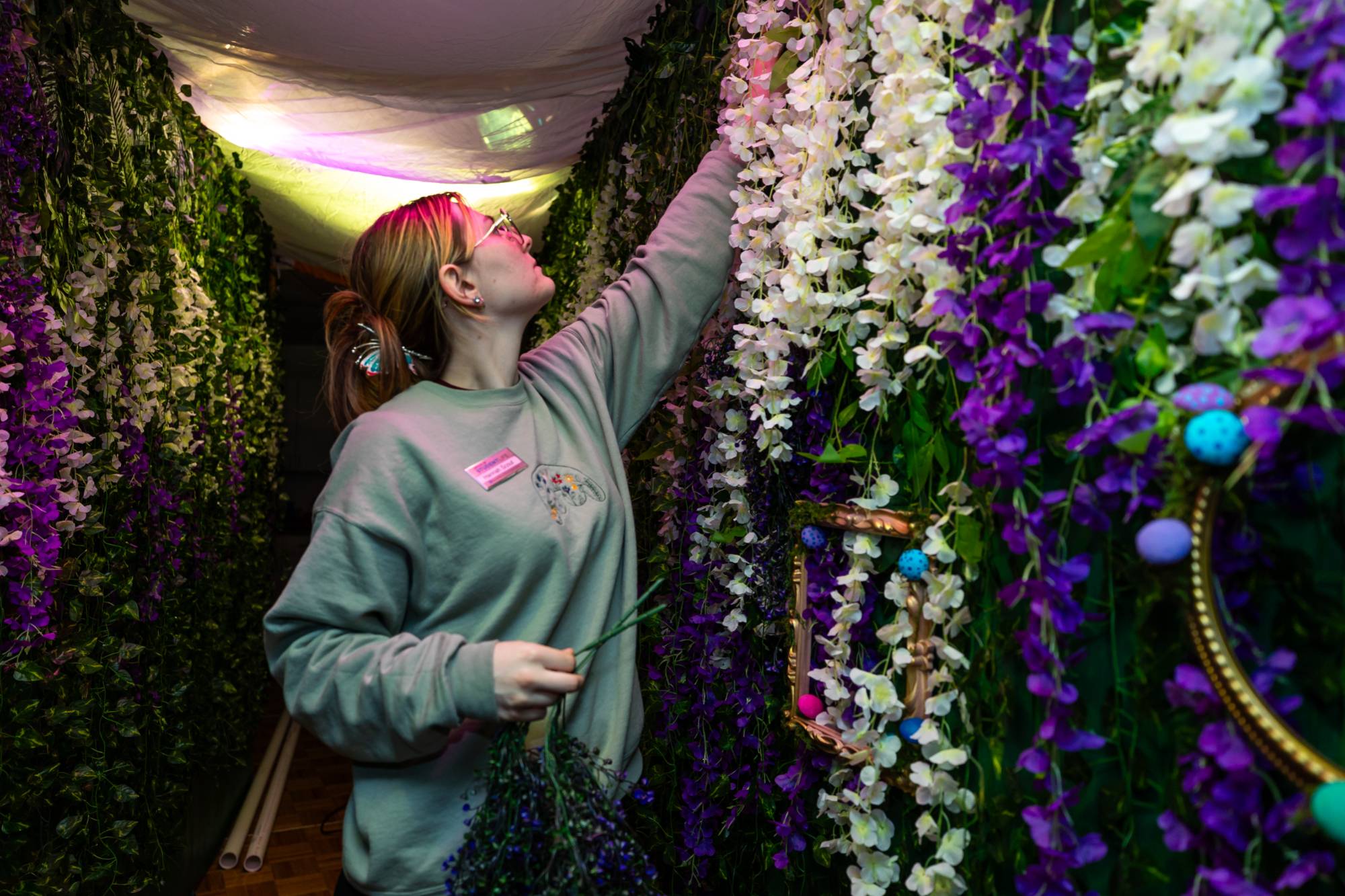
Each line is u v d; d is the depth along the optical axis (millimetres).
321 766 4285
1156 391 640
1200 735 595
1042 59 701
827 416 1210
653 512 2051
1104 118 678
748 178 1267
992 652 843
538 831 922
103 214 1970
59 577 1784
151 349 2387
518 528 1094
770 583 1334
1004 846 802
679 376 1707
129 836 2131
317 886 3000
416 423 1136
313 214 4434
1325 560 553
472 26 2252
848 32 1082
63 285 1817
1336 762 551
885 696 973
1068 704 718
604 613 1176
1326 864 519
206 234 3162
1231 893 559
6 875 1697
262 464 4668
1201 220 590
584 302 2711
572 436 1265
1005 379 745
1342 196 511
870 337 1093
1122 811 689
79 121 1944
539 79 2676
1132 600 699
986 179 770
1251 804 562
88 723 1919
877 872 1023
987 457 768
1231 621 586
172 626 2590
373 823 1070
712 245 1388
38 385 1602
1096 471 721
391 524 1076
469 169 3502
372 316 1238
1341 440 543
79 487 1875
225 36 2426
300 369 9008
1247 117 534
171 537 2504
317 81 2701
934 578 909
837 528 1164
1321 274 512
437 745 1037
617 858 928
